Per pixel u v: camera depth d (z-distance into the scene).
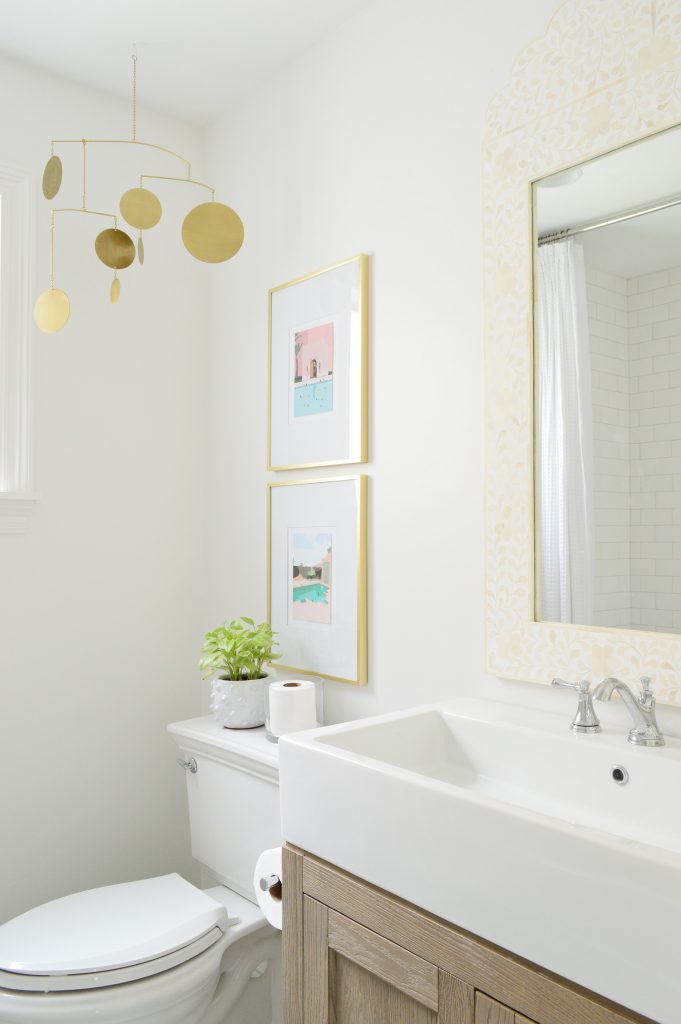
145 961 1.44
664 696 1.22
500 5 1.50
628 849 0.79
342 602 1.82
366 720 1.37
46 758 2.02
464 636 1.55
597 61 1.33
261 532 2.11
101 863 2.10
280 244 2.06
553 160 1.39
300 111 2.00
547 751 1.26
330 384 1.86
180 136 2.31
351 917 1.12
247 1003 1.72
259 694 1.87
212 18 1.84
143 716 2.20
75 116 2.10
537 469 1.42
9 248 1.99
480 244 1.54
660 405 1.26
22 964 1.41
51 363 2.04
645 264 1.28
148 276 2.23
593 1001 0.82
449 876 0.97
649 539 1.26
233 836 1.79
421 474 1.64
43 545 2.02
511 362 1.45
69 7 1.79
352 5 1.80
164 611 2.25
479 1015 0.94
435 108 1.63
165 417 2.27
